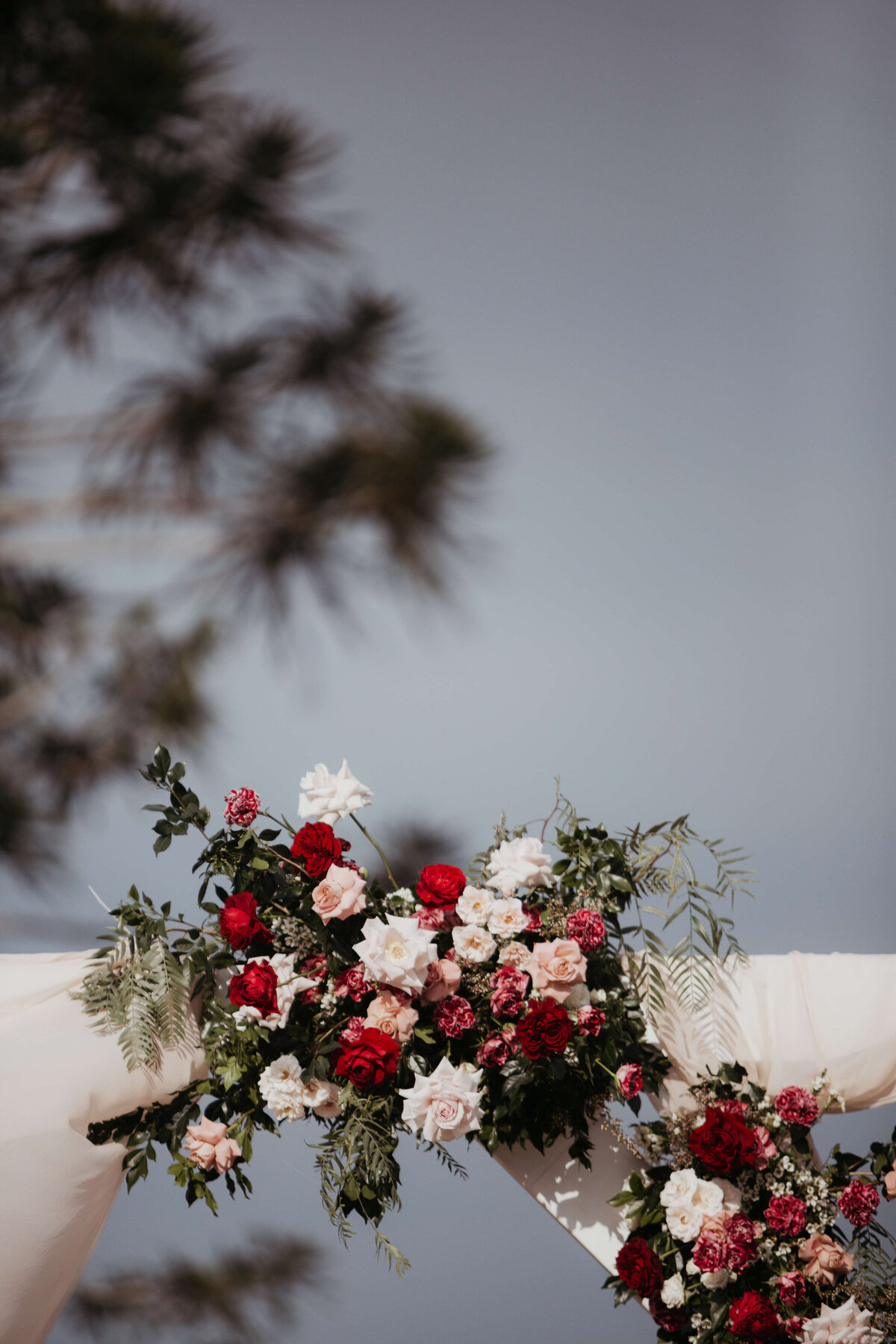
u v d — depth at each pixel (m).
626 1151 4.12
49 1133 3.98
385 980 4.01
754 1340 4.00
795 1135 4.10
